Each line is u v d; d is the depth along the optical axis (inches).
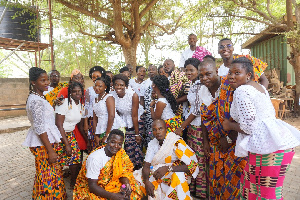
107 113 143.9
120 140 110.3
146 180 123.0
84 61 888.3
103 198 111.1
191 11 505.0
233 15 465.7
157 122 123.0
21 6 390.0
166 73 190.2
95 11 459.2
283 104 397.1
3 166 203.9
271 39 580.7
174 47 604.1
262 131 85.2
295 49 405.4
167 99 138.4
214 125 117.0
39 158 120.6
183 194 120.3
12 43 416.8
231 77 89.8
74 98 143.0
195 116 136.3
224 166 117.3
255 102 85.4
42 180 120.3
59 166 130.9
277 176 86.7
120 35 455.2
